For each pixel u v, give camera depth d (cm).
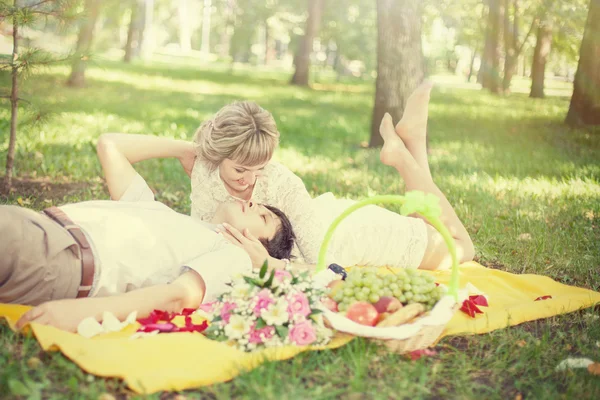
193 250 329
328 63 4797
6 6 507
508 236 514
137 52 4412
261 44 5272
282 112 1523
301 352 284
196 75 2728
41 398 238
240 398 251
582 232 525
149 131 980
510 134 1194
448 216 424
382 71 952
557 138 1117
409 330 273
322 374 272
